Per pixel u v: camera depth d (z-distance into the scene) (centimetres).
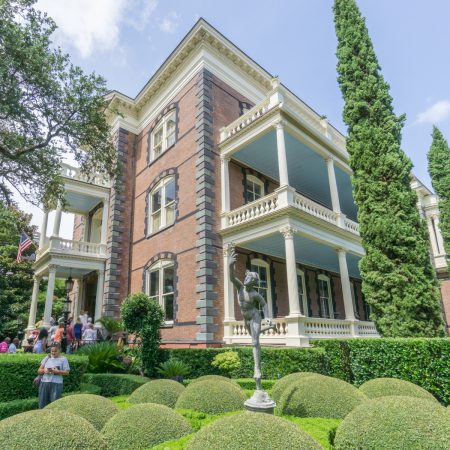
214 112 1438
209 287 1170
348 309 1227
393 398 313
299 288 1656
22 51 941
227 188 1330
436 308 812
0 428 267
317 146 1347
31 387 677
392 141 962
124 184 1794
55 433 265
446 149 2216
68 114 1129
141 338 1009
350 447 286
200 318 1140
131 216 1786
